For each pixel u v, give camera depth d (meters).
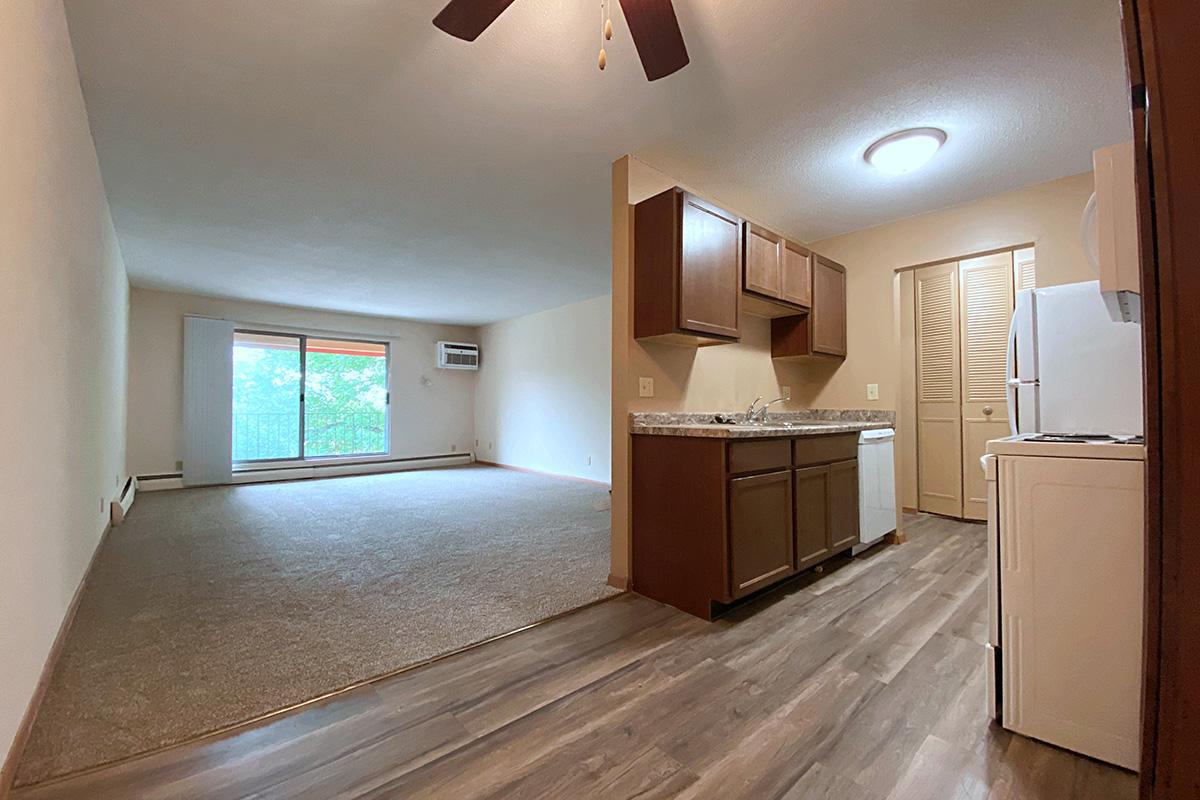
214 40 1.79
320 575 2.74
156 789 1.19
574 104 2.18
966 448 4.01
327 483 6.14
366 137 2.45
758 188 2.97
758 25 1.72
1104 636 1.29
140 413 5.46
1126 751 1.26
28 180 1.39
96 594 2.45
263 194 3.09
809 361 3.86
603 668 1.77
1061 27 1.73
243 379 6.31
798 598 2.43
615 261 2.67
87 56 1.88
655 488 2.45
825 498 2.74
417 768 1.28
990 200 3.10
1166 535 0.90
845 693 1.61
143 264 4.57
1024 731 1.39
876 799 1.17
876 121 2.30
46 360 1.64
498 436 7.86
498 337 7.86
